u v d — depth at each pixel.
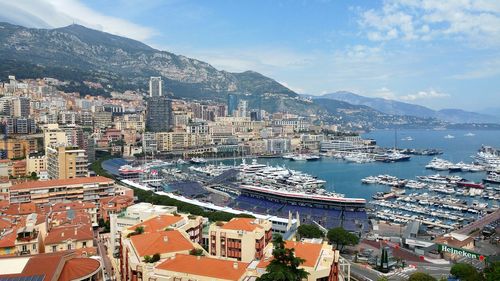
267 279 101.38
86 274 110.12
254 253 167.62
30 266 107.94
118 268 167.25
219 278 117.94
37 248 162.12
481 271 188.50
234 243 170.62
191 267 123.75
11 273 104.94
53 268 106.62
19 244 158.25
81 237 177.00
